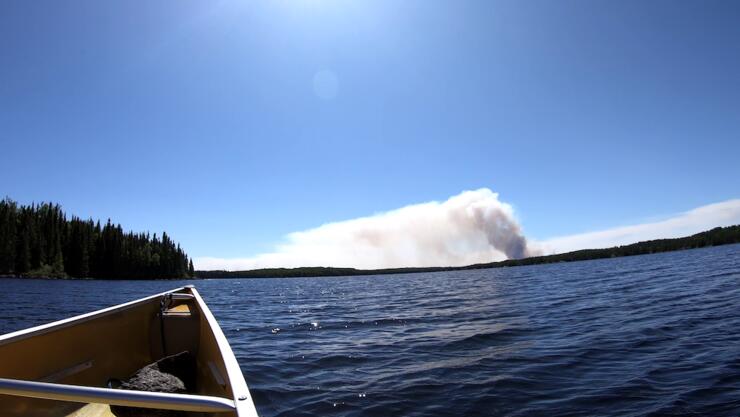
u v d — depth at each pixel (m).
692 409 6.11
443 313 19.98
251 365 10.05
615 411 6.23
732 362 8.27
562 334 12.44
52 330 4.31
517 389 7.46
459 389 7.62
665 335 11.30
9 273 90.50
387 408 6.84
